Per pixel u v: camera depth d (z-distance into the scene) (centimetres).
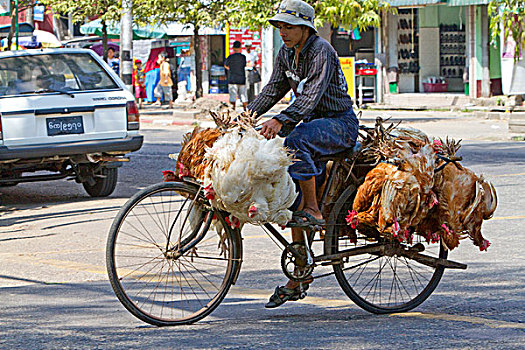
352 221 949
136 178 2264
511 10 3559
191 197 916
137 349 821
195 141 907
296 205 925
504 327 905
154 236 1448
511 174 2172
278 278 1177
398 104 5172
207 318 961
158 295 1052
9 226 1636
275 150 857
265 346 829
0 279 1184
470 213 966
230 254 936
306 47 922
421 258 999
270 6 3631
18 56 1908
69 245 1437
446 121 3956
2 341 857
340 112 942
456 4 4734
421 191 935
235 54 4284
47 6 5191
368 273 1161
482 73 4875
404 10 5269
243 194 855
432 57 5341
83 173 1942
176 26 5369
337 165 950
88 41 5953
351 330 898
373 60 5306
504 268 1213
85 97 1853
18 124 1780
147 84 5588
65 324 930
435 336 868
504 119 3981
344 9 3450
